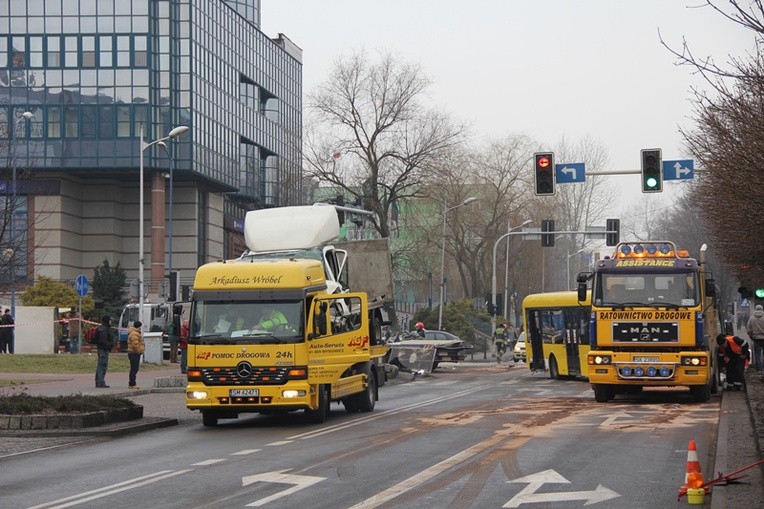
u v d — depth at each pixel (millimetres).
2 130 55625
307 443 21344
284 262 26297
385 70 74625
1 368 48938
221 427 26094
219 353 25406
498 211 93562
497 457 18312
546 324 47750
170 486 15617
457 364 70000
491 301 72625
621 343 31016
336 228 38031
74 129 95125
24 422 24453
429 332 64938
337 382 27203
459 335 83000
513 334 94000
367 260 40438
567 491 14727
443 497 14289
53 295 82625
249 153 114062
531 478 15906
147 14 95438
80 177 99062
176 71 97062
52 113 95188
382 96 74188
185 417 29250
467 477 16047
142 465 18328
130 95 95312
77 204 98625
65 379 44188
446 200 88125
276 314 25594
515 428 23391
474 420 25594
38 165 93812
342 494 14633
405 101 74438
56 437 23719
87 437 23750
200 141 98750
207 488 15352
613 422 24688
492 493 14602
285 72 127688
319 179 74562
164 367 55094
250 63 114562
